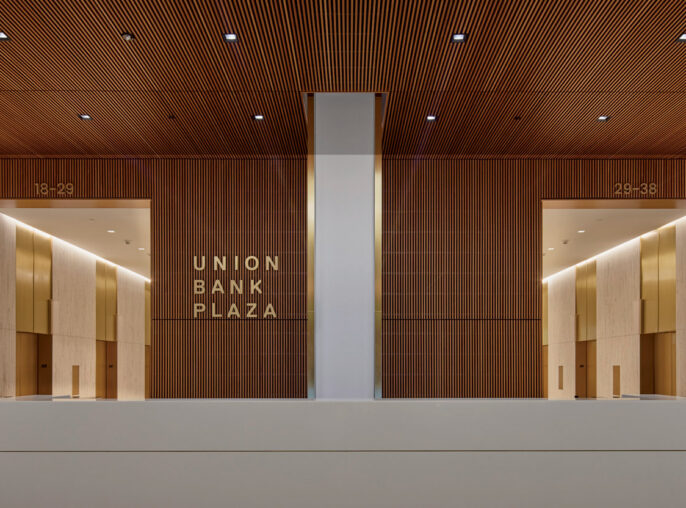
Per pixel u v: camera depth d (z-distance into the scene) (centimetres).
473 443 597
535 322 1136
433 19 639
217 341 1135
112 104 877
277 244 1149
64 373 1639
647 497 595
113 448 598
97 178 1149
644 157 1141
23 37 677
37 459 600
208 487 594
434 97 846
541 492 594
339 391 752
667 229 1446
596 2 611
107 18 638
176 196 1154
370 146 804
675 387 1445
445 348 1131
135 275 2214
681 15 634
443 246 1148
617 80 790
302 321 1137
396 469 595
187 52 714
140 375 2248
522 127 977
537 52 712
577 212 1306
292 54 716
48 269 1564
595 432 600
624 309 1680
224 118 935
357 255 771
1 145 1067
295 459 596
